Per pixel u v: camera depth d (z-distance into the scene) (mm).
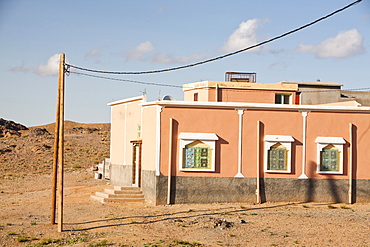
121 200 25984
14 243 17062
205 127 24609
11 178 40656
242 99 30969
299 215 21547
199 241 16703
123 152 32062
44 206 25750
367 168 25234
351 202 24891
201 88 31297
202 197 24469
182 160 24359
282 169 24828
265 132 24859
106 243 16547
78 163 51312
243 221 20016
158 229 18969
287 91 31422
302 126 25000
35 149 59188
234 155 24672
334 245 15766
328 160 25094
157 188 24328
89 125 110062
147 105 25500
